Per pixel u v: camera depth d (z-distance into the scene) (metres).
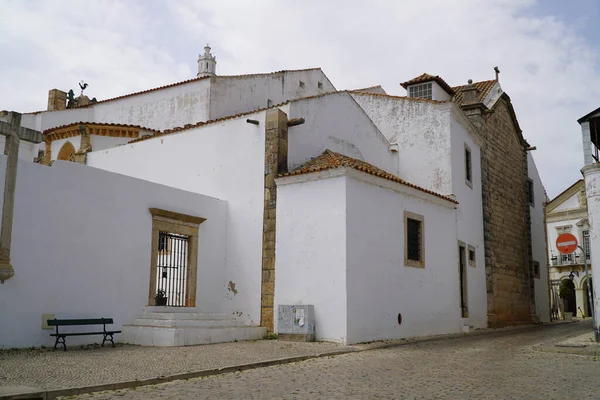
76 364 9.11
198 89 21.42
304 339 13.34
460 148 20.73
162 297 14.23
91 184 12.59
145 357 10.16
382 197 15.08
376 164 19.91
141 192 13.77
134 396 6.98
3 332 10.63
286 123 15.59
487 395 7.15
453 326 17.92
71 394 7.01
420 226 16.83
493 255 22.48
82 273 12.20
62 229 11.88
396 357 11.16
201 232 15.24
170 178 17.48
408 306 15.60
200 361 9.77
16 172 11.09
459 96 25.22
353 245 13.68
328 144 17.42
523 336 16.80
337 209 13.73
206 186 16.58
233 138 16.23
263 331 14.34
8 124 11.04
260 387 7.66
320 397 6.96
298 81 25.56
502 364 10.11
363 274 13.91
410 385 7.85
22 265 11.04
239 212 15.73
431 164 20.11
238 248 15.58
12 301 10.82
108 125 20.31
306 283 13.97
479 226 21.61
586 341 13.00
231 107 21.91
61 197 11.92
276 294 14.49
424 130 20.50
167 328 12.28
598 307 12.55
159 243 14.52
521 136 27.45
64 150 21.11
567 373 9.05
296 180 14.58
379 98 21.80
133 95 23.20
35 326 11.19
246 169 15.78
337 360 10.69
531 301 25.88
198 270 15.04
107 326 12.67
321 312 13.59
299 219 14.41
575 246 13.40
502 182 24.66
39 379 7.68
